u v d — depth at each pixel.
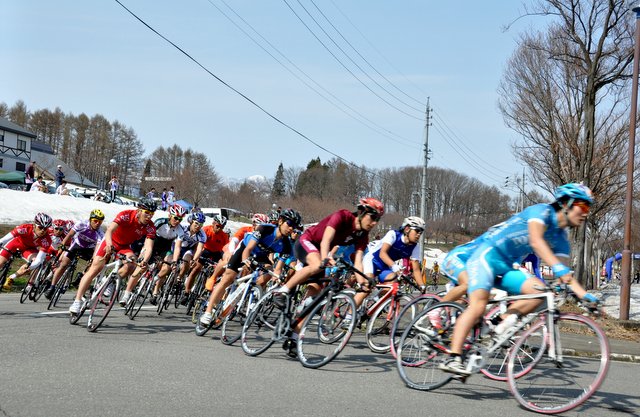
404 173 69.25
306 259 5.79
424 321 4.93
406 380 4.86
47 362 4.83
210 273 10.23
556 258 4.23
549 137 20.38
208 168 71.25
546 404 4.30
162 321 8.46
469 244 5.37
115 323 7.82
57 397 3.75
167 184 65.56
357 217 5.70
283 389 4.39
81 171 79.62
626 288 13.16
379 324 6.80
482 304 4.48
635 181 21.91
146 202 7.49
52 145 91.31
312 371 5.24
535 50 19.59
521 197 45.06
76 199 24.39
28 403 3.58
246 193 68.88
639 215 35.91
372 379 5.05
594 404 4.58
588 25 18.08
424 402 4.27
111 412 3.48
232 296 6.76
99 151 83.38
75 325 7.23
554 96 19.73
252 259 6.62
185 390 4.14
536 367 4.38
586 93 18.52
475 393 4.75
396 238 7.03
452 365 4.48
